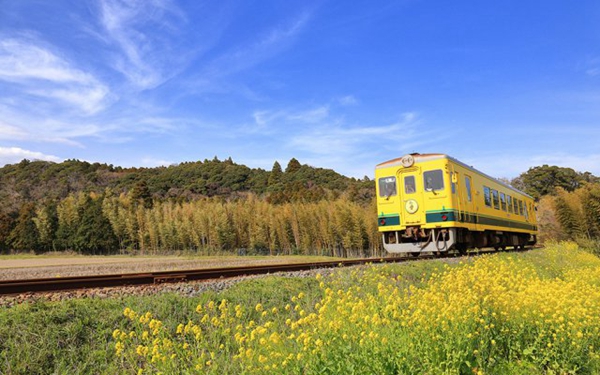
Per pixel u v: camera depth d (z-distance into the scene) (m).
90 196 57.00
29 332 4.54
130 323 5.05
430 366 3.94
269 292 6.57
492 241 16.47
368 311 4.84
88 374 4.14
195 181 103.44
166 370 3.77
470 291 5.29
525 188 68.50
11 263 30.83
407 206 13.12
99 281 7.54
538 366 4.68
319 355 3.69
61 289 7.17
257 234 45.25
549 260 13.37
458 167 13.49
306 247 43.41
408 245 13.16
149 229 47.44
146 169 122.38
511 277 7.29
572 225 39.72
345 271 8.75
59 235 50.22
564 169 69.69
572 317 4.95
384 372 3.68
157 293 6.59
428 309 4.67
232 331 4.96
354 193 67.69
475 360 4.52
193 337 4.83
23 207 59.34
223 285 7.29
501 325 5.15
